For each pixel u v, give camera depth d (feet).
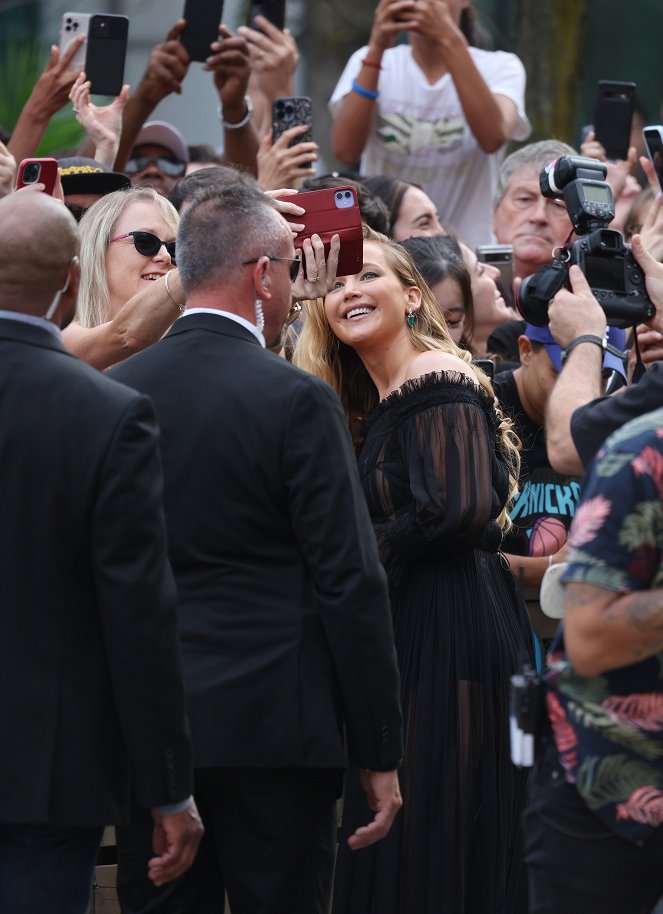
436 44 60.95
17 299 28.53
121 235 40.57
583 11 78.33
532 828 28.32
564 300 34.76
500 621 38.11
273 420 30.25
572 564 26.20
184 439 30.63
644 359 39.81
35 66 81.51
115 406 27.55
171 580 27.84
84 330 36.47
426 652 37.11
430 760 36.78
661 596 25.54
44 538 27.48
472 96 59.31
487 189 62.28
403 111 61.52
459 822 36.63
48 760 27.30
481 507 35.94
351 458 30.81
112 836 39.24
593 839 27.30
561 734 27.61
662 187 40.65
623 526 25.79
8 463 27.66
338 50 107.65
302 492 29.99
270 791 30.45
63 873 28.58
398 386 39.09
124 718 27.48
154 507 27.50
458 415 36.55
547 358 42.09
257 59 60.18
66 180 45.03
